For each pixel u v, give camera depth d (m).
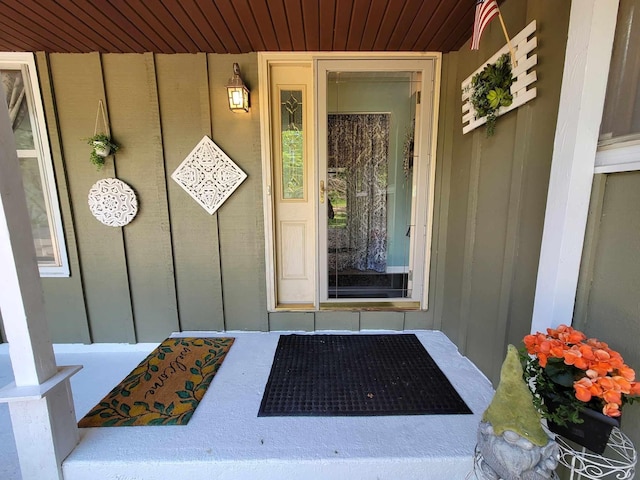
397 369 1.88
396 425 1.43
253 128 2.24
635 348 0.97
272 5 1.58
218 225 2.35
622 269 1.01
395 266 2.61
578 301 1.17
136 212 2.30
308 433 1.38
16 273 1.12
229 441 1.34
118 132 2.22
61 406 1.25
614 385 0.82
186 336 2.37
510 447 0.88
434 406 1.54
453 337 2.21
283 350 2.12
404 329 2.45
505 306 1.56
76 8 1.59
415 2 1.56
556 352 0.91
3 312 1.12
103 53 2.12
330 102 2.34
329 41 2.00
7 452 1.49
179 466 1.25
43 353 1.20
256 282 2.42
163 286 2.41
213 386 1.71
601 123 1.07
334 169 2.44
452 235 2.23
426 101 2.23
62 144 2.22
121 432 1.38
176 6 1.59
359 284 2.58
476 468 1.09
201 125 2.23
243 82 2.14
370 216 2.61
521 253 1.44
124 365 2.24
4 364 2.27
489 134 1.64
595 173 1.09
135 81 2.16
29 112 2.18
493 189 1.68
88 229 2.33
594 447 0.88
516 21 1.44
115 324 2.45
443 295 2.39
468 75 1.97
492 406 0.97
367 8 1.61
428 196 2.34
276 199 2.43
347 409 1.53
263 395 1.63
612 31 1.01
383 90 2.38
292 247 2.50
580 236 1.13
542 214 1.29
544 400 0.96
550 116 1.24
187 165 2.26
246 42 2.00
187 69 2.16
